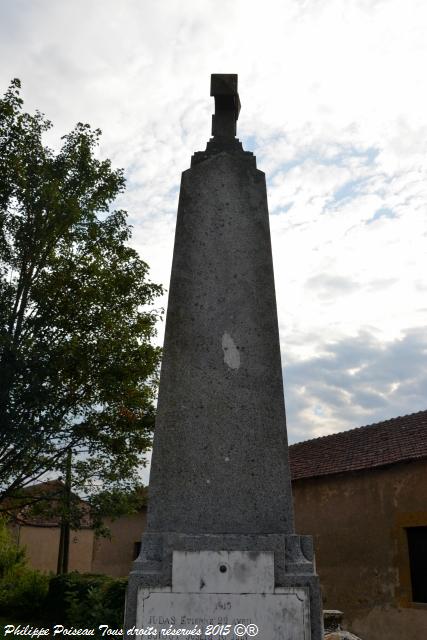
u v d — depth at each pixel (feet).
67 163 39.52
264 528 12.33
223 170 15.35
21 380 33.99
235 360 13.62
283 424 13.19
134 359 38.34
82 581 41.37
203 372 13.48
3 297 36.06
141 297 40.50
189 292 14.20
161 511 12.44
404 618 34.94
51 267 38.68
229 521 12.35
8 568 56.70
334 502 41.81
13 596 45.73
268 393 13.39
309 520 43.29
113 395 37.37
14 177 36.86
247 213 14.99
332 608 39.52
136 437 38.63
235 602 11.25
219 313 14.01
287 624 11.15
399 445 39.45
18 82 37.58
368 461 39.86
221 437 12.97
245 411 13.19
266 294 14.32
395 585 36.06
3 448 35.35
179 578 11.37
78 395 37.17
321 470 43.06
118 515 39.06
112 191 40.42
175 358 13.60
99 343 37.01
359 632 37.40
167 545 11.67
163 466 12.75
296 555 11.82
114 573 59.93
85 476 37.99
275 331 14.01
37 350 34.71
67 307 36.94
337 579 39.88
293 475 44.78
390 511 37.65
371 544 38.29
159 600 11.26
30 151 38.65
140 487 39.78
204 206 14.98
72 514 37.35
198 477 12.65
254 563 11.46
